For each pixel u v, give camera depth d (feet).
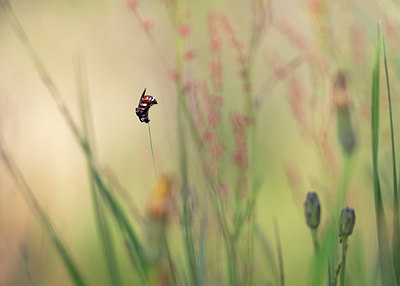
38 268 2.26
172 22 2.10
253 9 2.20
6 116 2.35
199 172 2.06
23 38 1.93
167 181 1.53
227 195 2.02
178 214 1.90
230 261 1.96
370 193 2.40
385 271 1.80
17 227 2.32
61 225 2.59
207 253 2.03
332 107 2.08
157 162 2.91
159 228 1.53
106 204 1.88
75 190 3.10
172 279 1.79
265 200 2.89
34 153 3.10
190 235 1.85
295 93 2.41
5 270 2.27
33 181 2.72
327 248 1.89
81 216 2.84
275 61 2.59
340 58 2.43
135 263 1.80
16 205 2.36
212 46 2.18
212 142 2.03
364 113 2.41
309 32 2.84
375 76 1.79
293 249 2.59
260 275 2.22
